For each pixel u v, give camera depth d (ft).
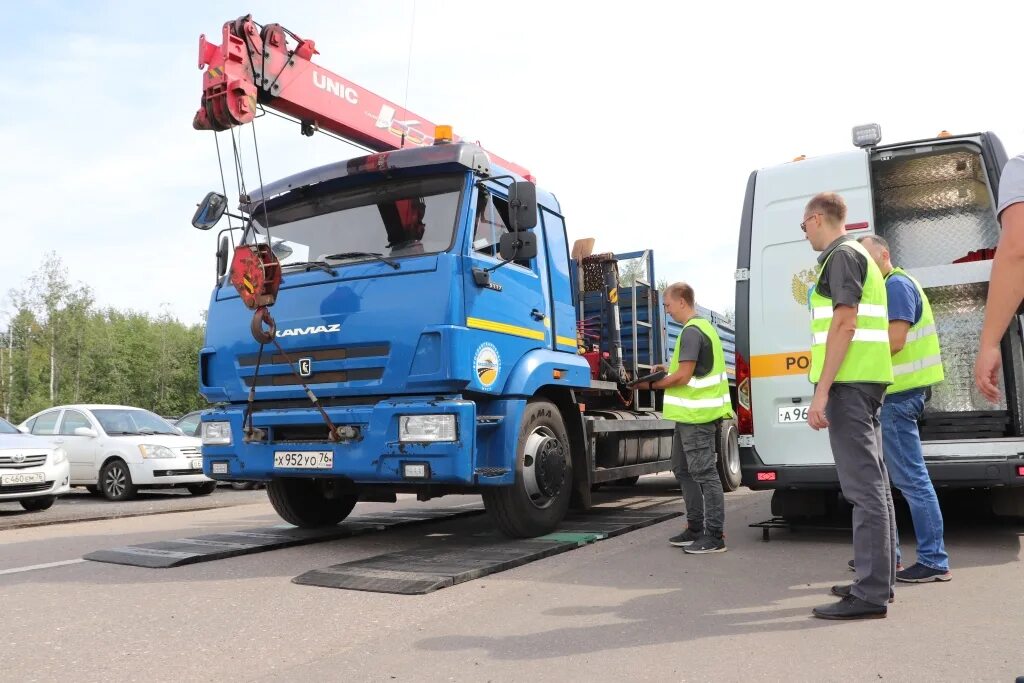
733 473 33.91
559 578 16.29
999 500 20.02
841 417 12.93
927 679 9.79
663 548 19.77
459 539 22.21
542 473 21.06
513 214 19.76
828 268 13.20
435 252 19.22
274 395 20.29
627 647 11.42
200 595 15.39
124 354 253.44
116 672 10.86
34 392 195.31
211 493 44.65
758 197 21.43
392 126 25.07
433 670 10.62
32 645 12.18
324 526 24.58
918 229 25.41
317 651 11.66
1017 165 7.73
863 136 20.53
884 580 12.62
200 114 20.56
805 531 22.17
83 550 21.59
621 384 28.84
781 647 11.23
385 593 15.19
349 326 19.24
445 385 18.26
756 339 20.86
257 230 22.44
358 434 18.92
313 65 22.49
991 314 7.71
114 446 41.45
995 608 13.15
